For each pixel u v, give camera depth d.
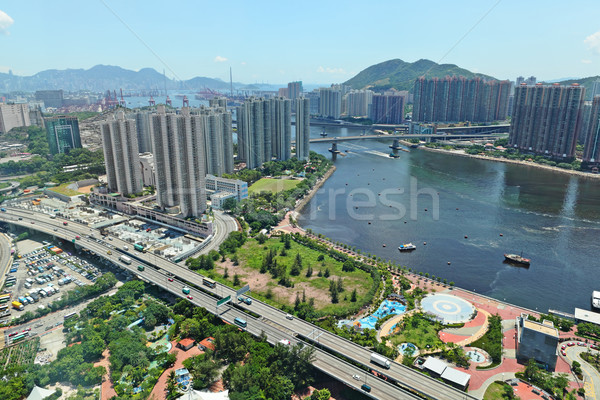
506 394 186.12
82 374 192.00
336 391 191.00
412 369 190.62
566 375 199.38
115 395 183.88
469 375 194.88
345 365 195.62
